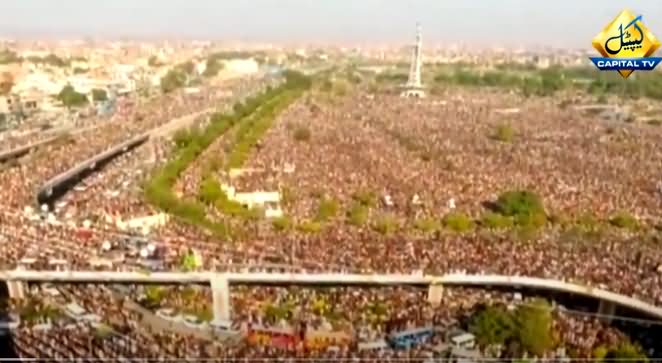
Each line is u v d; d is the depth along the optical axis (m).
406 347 75.56
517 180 154.25
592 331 82.81
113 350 70.88
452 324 82.56
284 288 91.00
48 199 136.38
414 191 140.38
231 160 164.75
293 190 138.38
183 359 69.12
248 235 107.19
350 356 71.69
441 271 91.00
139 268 91.19
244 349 72.81
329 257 96.12
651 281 90.25
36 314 81.12
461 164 170.00
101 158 169.75
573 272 92.19
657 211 133.00
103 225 109.69
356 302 87.56
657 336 83.06
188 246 100.75
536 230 116.88
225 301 85.88
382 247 101.06
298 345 74.94
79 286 91.00
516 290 92.62
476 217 123.19
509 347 77.06
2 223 108.12
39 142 186.25
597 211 131.38
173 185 140.75
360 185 144.00
